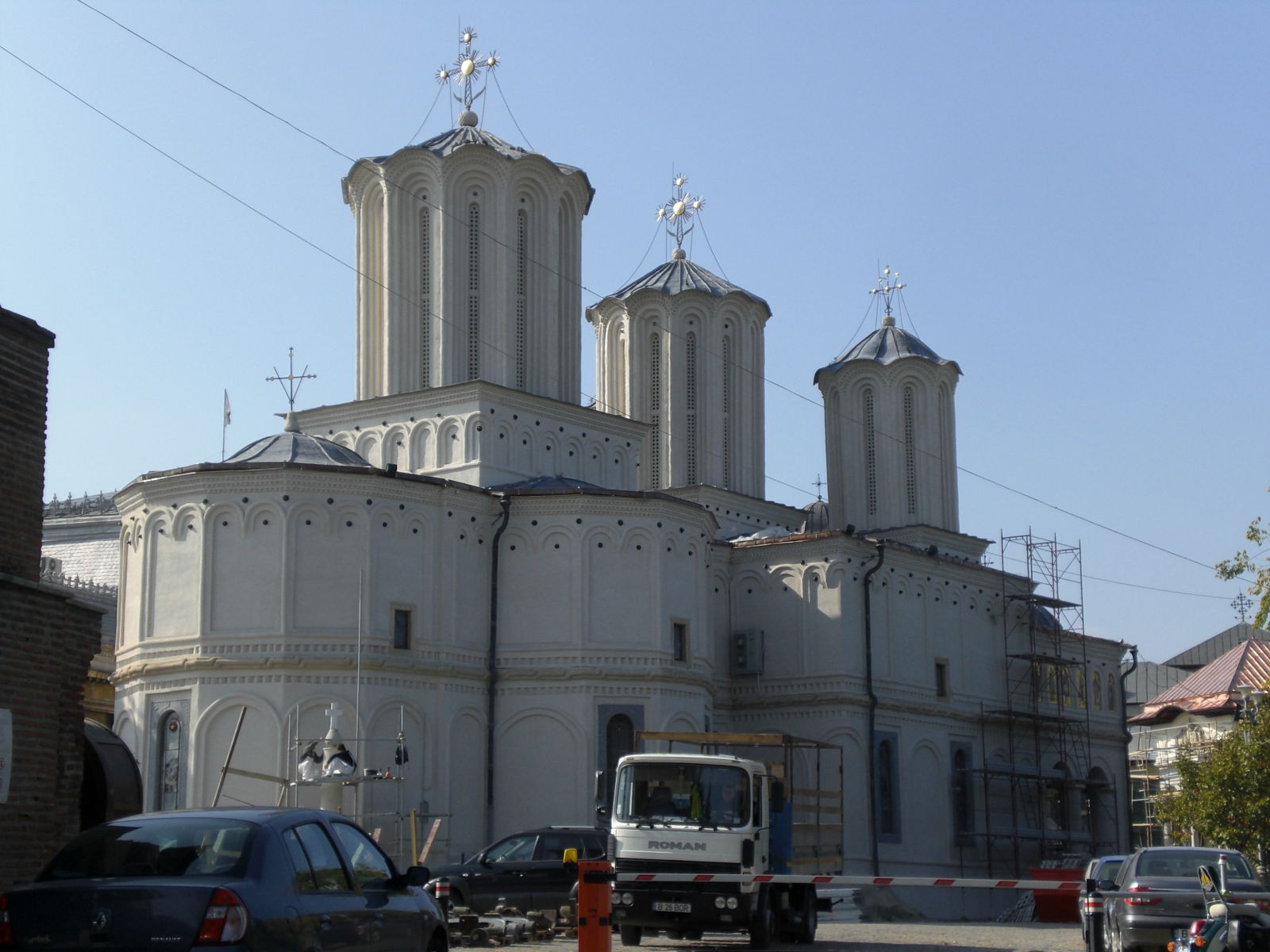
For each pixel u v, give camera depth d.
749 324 68.19
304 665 44.91
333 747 41.12
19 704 21.16
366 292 56.41
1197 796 56.78
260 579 45.50
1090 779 72.75
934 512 70.50
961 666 64.56
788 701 58.88
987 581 66.88
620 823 29.83
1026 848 65.88
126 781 25.62
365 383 56.12
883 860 58.06
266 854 15.15
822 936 35.47
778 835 35.38
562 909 32.78
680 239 70.12
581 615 48.81
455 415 53.12
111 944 14.21
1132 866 26.75
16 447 21.66
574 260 57.38
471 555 49.09
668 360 66.38
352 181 57.03
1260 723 56.22
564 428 55.62
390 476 47.03
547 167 55.94
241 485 46.03
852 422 71.75
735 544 61.00
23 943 14.38
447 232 54.53
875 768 58.31
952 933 37.72
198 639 45.47
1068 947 31.61
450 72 60.12
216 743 44.84
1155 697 115.25
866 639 59.28
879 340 73.25
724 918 29.09
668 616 49.78
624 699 48.69
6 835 20.78
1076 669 72.94
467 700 48.09
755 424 68.19
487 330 54.53
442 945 18.81
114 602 67.38
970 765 64.19
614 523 49.62
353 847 17.22
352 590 45.94
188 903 14.26
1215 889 19.36
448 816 46.16
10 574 21.08
